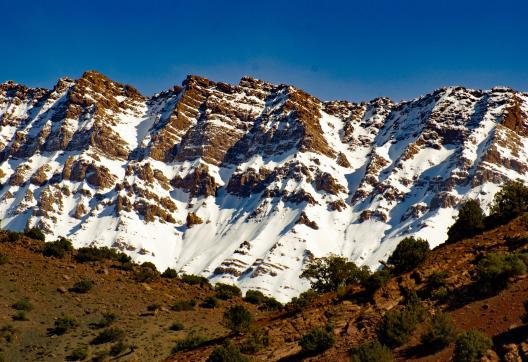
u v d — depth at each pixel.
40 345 75.62
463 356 40.09
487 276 47.12
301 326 51.91
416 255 55.53
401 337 44.56
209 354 54.28
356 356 43.16
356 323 49.09
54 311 83.00
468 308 46.25
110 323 80.81
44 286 88.38
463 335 40.94
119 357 73.31
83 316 82.94
